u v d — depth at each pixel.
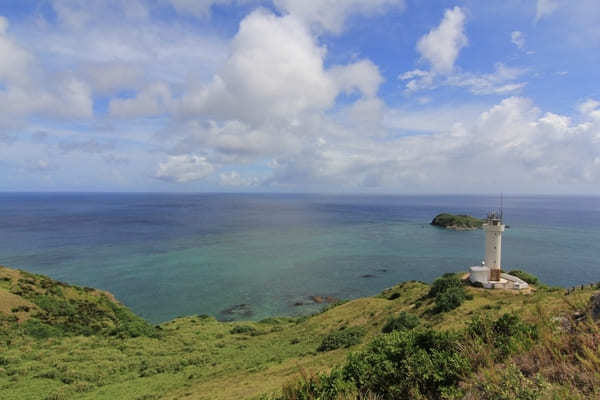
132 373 30.98
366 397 8.61
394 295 51.28
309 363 26.05
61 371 30.56
